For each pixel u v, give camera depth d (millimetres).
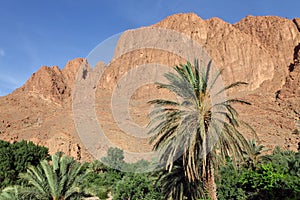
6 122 125500
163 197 24328
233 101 15945
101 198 33312
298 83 128250
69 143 74625
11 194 19953
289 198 12406
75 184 20312
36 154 38031
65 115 116000
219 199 21844
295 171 22031
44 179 19859
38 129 108750
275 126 94438
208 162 16125
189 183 19969
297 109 106938
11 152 36000
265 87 134000
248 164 28234
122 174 38219
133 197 27328
